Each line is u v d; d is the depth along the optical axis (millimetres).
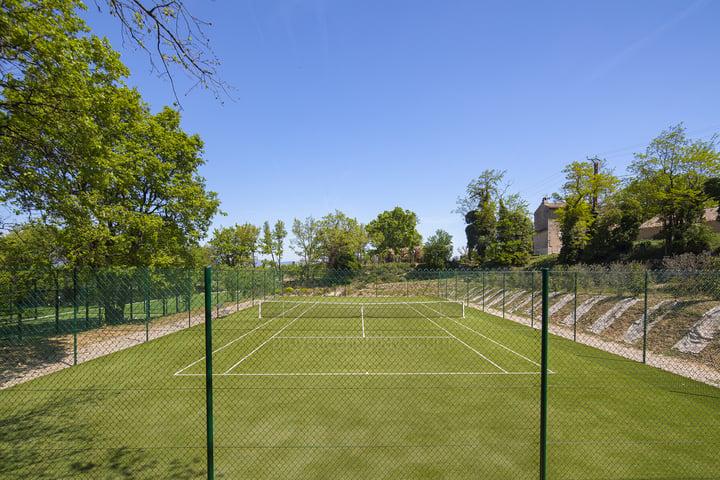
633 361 10391
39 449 5340
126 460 5000
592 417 6492
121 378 8977
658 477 4594
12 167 9273
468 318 19844
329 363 10422
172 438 5699
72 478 4543
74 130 8836
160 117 19797
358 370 9680
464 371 9555
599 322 14602
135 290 17484
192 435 5805
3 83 7629
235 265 41938
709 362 9594
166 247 19203
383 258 61031
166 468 4785
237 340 13914
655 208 24172
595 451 5266
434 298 28188
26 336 13469
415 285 31188
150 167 18125
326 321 18953
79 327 15656
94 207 11859
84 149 9188
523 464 4918
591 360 10539
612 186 30094
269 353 11703
